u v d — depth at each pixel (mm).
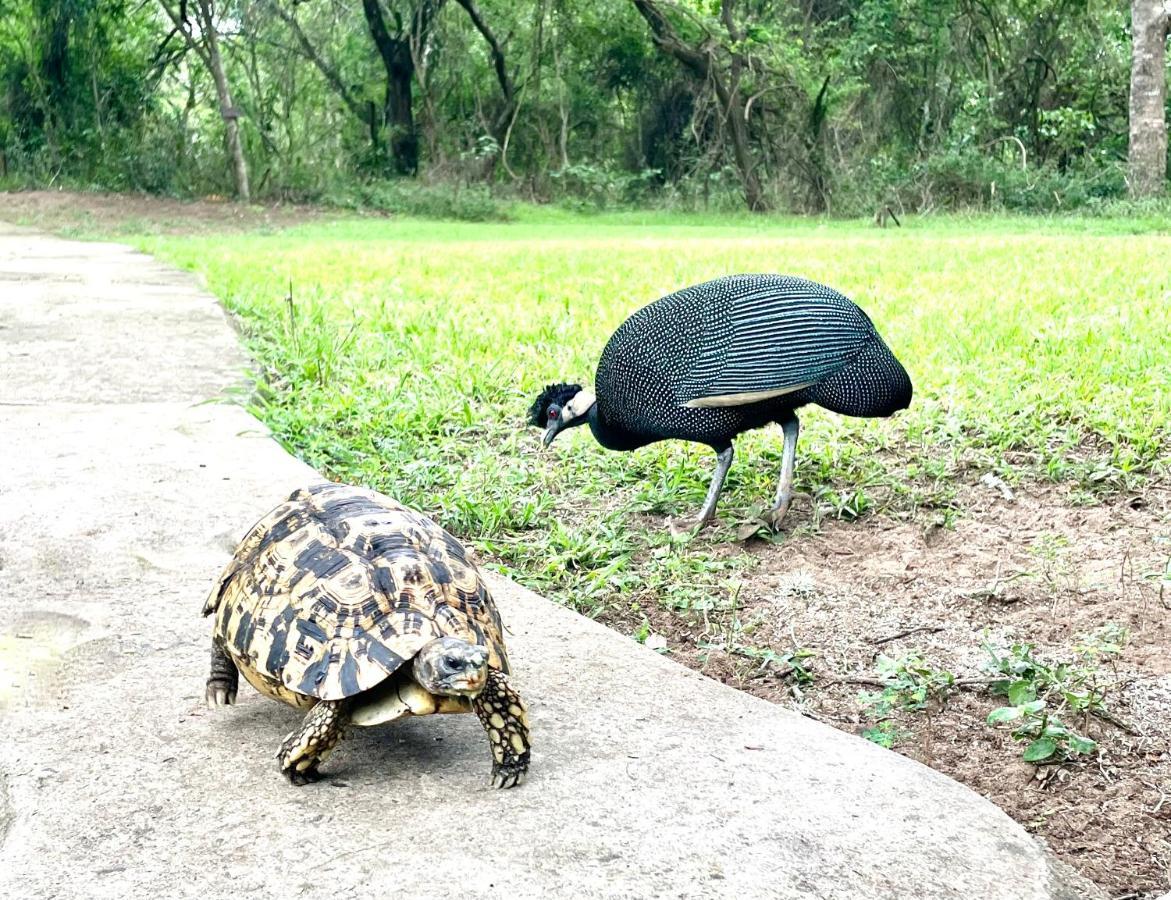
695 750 3102
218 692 3266
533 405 5719
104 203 30344
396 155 37312
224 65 37125
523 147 40156
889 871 2592
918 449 6297
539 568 5020
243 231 26344
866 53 34875
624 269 14172
